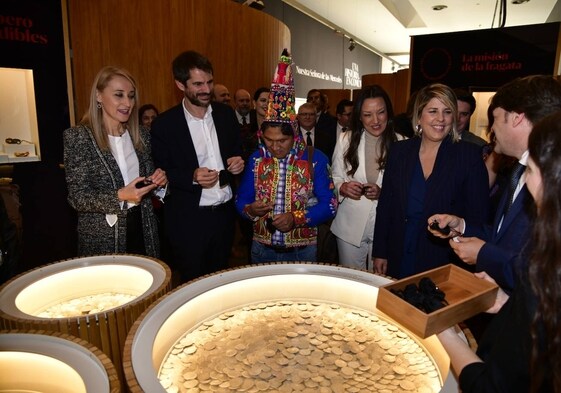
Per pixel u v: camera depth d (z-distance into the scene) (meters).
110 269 1.64
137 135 2.07
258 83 5.64
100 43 3.57
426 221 1.85
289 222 1.97
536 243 0.61
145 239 2.10
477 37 3.83
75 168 1.88
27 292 1.44
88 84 3.55
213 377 1.02
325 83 12.13
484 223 1.75
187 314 1.25
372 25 11.55
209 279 1.40
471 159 1.80
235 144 2.49
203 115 2.32
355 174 2.45
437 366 1.05
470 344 1.00
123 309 1.29
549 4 8.35
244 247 3.93
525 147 1.18
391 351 1.15
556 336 0.58
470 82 3.93
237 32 5.03
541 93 1.13
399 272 1.98
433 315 0.89
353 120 2.41
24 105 3.29
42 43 3.25
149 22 3.88
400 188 1.94
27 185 3.33
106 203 1.82
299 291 1.46
